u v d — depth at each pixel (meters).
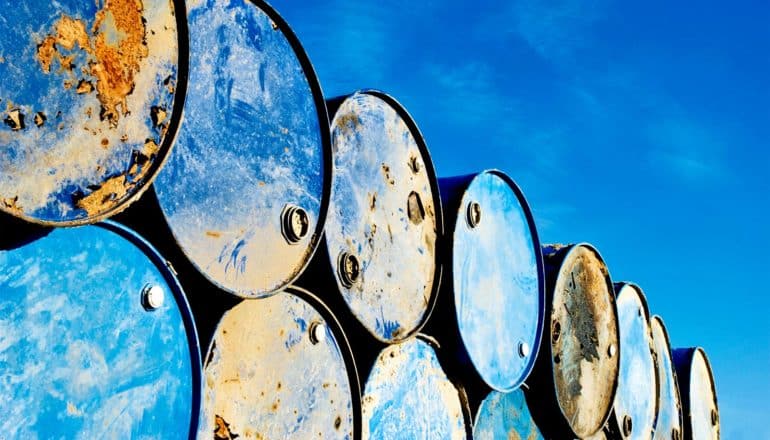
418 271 4.34
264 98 3.32
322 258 3.65
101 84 2.49
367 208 3.98
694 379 8.68
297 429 3.30
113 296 2.54
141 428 2.58
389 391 3.98
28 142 2.27
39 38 2.33
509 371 5.09
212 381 2.92
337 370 3.61
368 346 4.01
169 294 2.74
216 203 3.00
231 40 3.18
